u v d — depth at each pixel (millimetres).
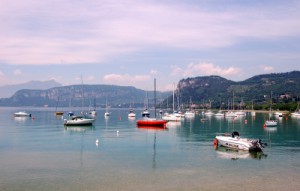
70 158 51969
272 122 120062
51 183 36750
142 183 36625
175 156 53688
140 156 53656
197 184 36281
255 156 53844
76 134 91125
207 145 66750
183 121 154125
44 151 59375
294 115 188125
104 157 52781
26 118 186750
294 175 40469
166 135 87625
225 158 51969
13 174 40969
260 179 38500
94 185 35844
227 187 35125
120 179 38344
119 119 177250
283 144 68625
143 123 119562
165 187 35094
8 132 97688
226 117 191750
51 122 148125
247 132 96812
